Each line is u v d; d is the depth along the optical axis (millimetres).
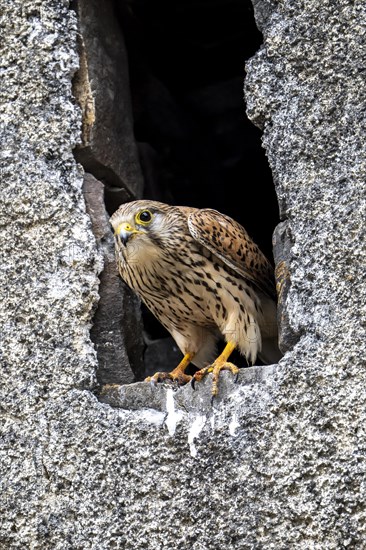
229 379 9578
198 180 14828
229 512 9203
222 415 9430
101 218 10586
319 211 9484
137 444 9562
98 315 10328
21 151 10359
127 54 12922
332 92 9641
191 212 10938
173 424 9531
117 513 9461
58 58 10508
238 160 15664
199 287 10844
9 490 9719
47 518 9594
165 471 9438
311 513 8977
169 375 10352
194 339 11414
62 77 10492
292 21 9828
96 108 10820
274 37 9859
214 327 11328
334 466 9008
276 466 9164
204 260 10805
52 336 10008
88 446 9648
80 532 9500
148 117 14070
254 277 10906
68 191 10281
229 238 10812
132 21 12867
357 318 9188
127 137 11555
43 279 10117
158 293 10992
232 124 15492
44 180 10281
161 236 10641
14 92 10461
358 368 9102
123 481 9508
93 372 9906
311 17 9773
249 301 10930
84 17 11086
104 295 10391
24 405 9875
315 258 9414
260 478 9188
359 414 9016
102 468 9578
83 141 10711
